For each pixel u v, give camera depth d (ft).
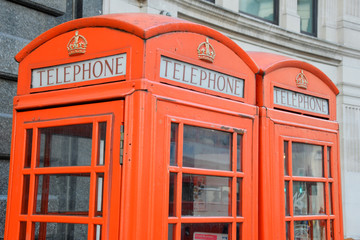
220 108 12.14
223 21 30.89
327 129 15.49
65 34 11.84
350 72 38.93
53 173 11.30
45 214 11.50
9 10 19.56
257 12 35.73
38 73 12.23
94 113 10.94
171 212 10.79
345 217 36.86
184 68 11.42
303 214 14.35
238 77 12.89
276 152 13.60
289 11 36.29
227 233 12.10
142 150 10.23
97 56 11.23
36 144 11.81
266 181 13.21
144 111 10.33
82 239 11.02
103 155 10.69
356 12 40.16
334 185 15.49
